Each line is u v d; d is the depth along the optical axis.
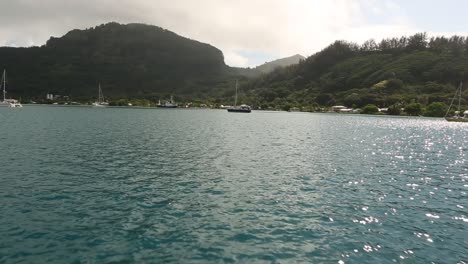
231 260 17.12
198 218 22.52
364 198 28.09
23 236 19.05
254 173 35.84
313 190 30.03
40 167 35.56
